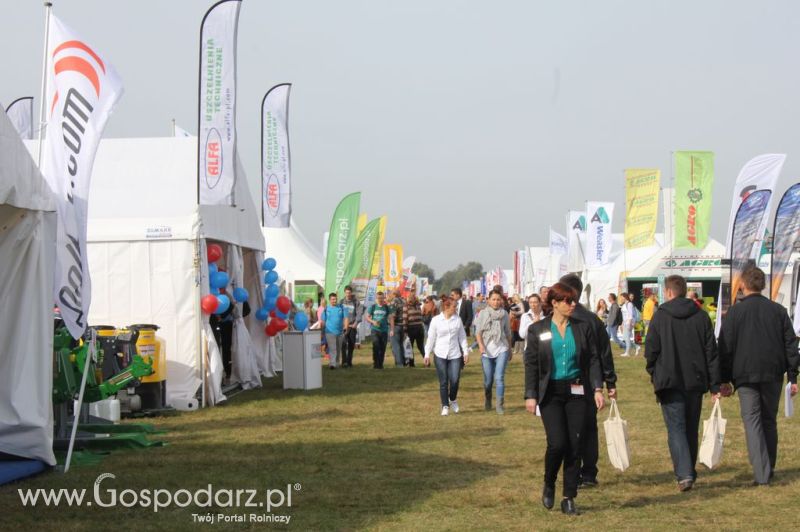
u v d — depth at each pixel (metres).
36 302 8.09
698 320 7.39
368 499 7.15
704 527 6.23
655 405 13.56
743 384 7.69
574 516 6.57
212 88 12.99
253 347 18.55
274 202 18.08
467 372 20.98
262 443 9.98
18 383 7.95
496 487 7.62
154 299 13.89
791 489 7.49
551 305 6.68
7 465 7.82
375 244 26.48
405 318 22.20
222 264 16.20
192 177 14.61
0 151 7.22
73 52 8.69
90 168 8.59
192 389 13.65
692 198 25.39
